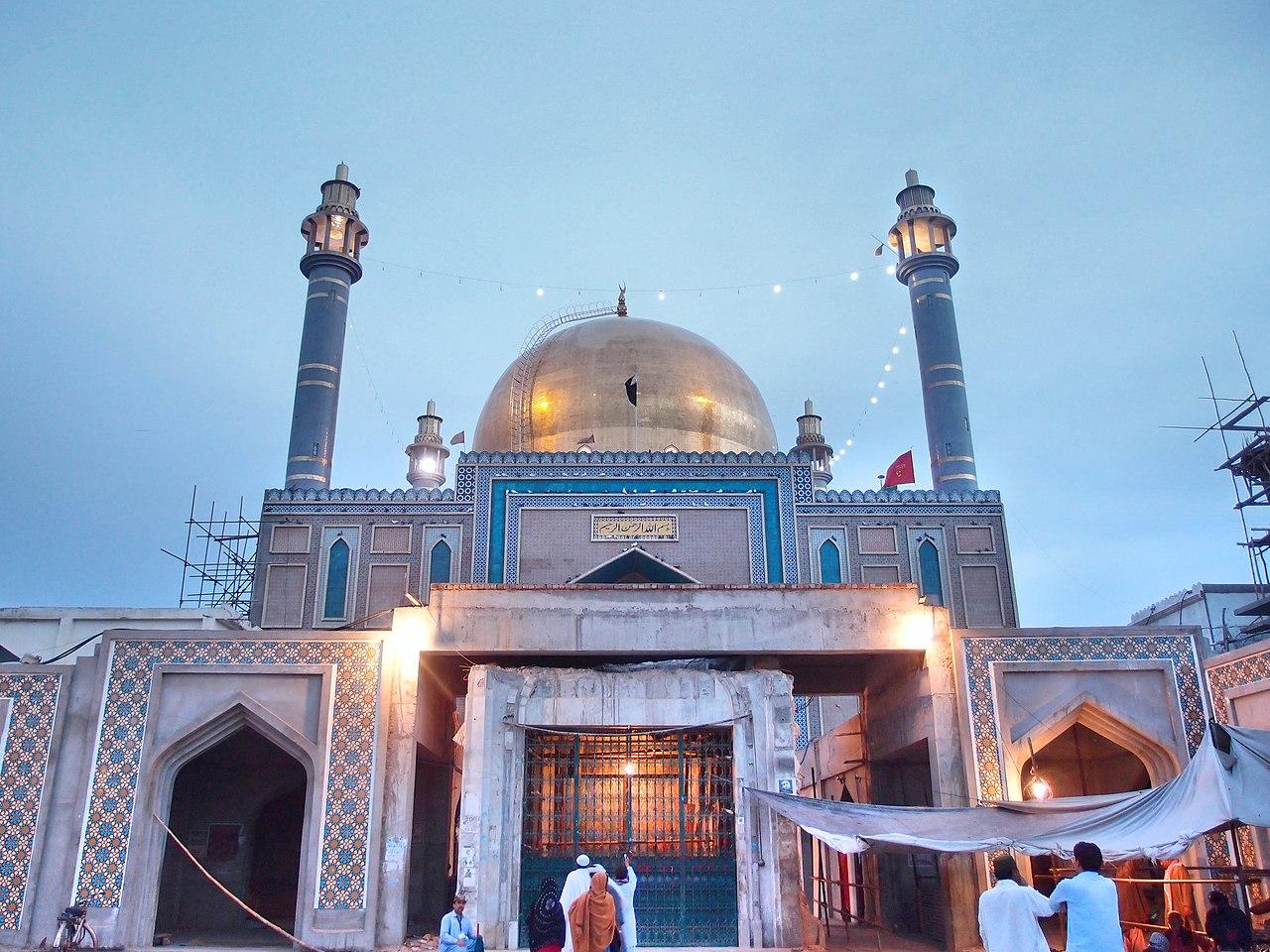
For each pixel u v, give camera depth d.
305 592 19.34
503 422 22.36
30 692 11.85
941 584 19.61
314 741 11.60
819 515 19.78
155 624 15.62
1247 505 17.72
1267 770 8.07
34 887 11.12
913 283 24.97
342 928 10.92
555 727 11.42
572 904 7.20
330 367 23.36
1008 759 11.62
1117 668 11.95
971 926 11.21
